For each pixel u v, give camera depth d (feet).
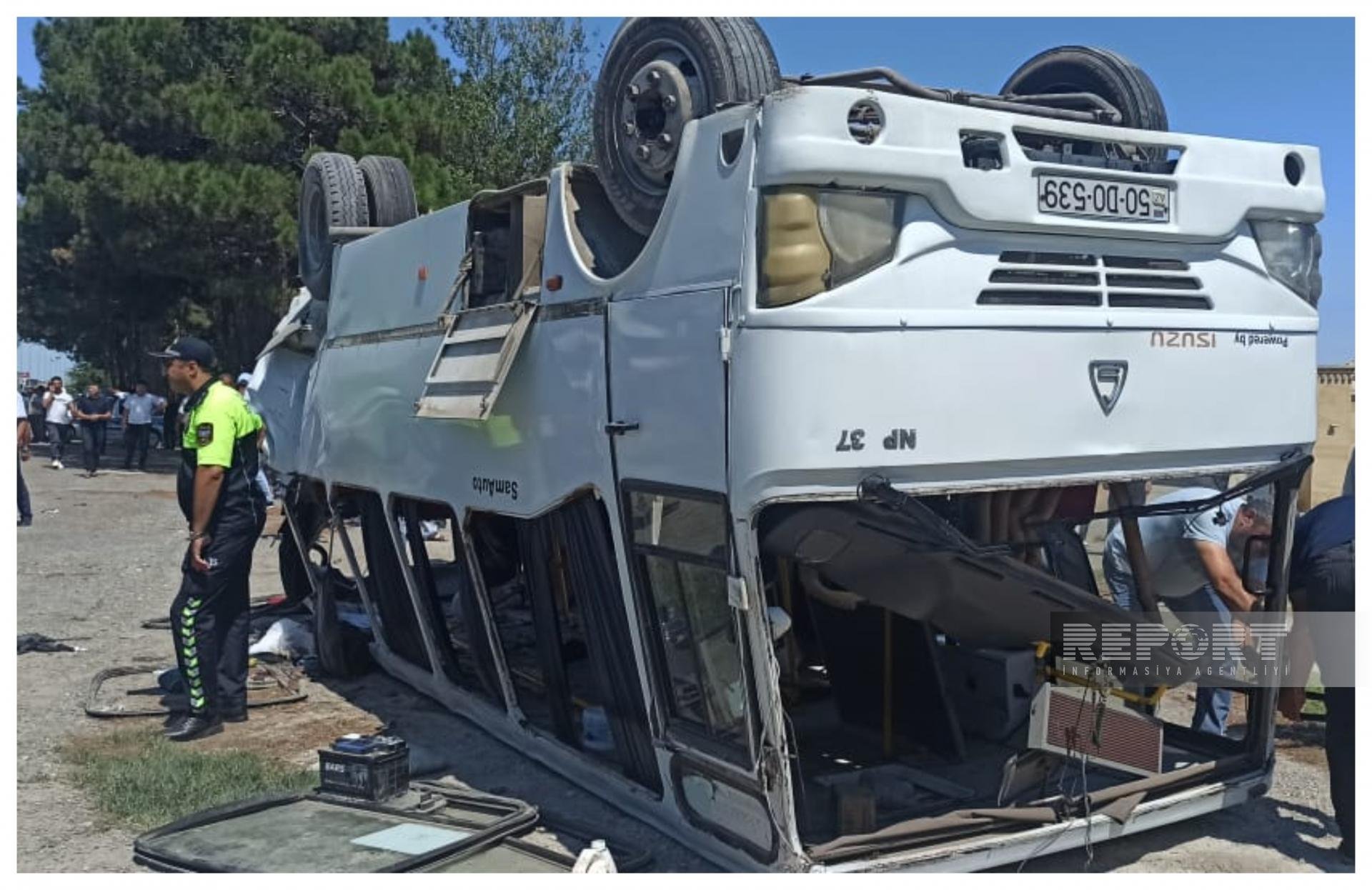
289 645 27.02
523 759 19.24
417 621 22.30
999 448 13.39
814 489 12.50
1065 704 15.14
